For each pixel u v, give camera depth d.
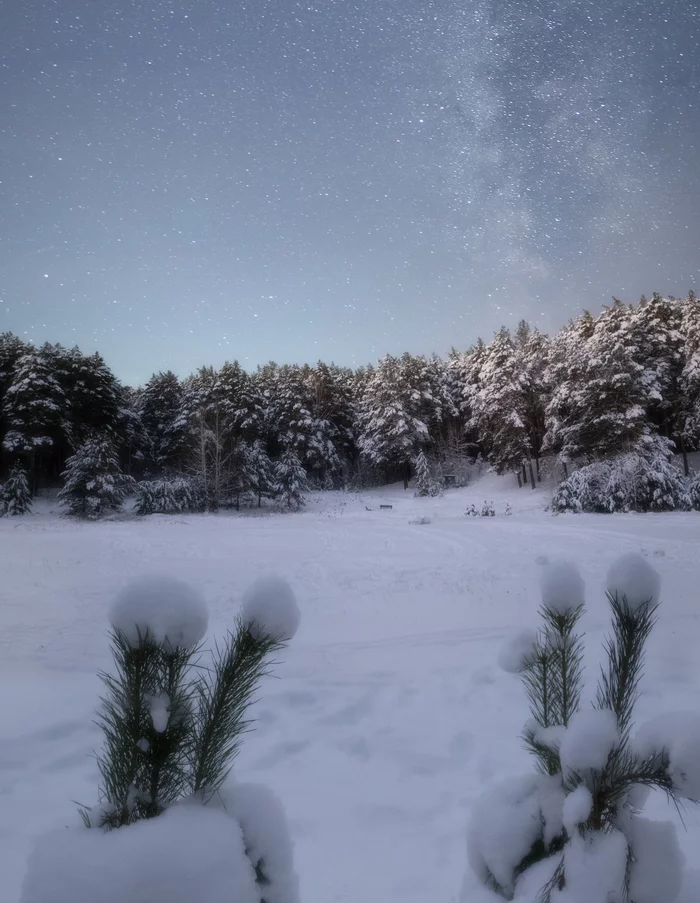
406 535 19.81
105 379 40.72
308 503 39.41
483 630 6.45
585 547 14.23
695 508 25.36
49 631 7.02
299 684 4.85
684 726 0.87
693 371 33.84
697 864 2.26
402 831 2.73
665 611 6.58
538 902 0.87
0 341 43.50
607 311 39.22
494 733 3.85
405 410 45.72
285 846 0.83
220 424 40.34
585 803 0.86
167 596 0.81
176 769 0.85
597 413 30.52
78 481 29.83
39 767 3.41
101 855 0.62
